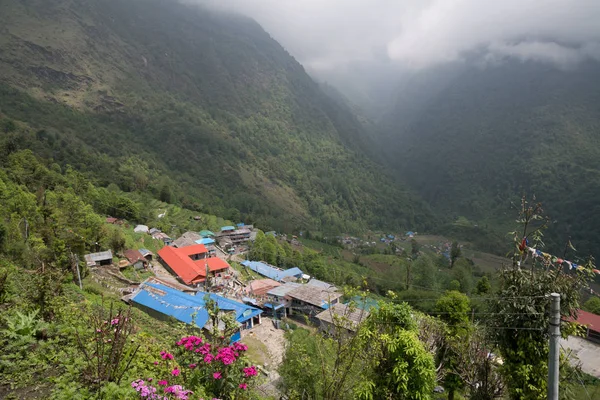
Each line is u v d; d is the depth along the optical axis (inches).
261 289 1617.9
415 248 4446.4
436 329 625.6
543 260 454.9
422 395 348.5
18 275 488.1
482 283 1503.4
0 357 252.5
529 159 7834.6
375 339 371.2
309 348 460.1
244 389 280.7
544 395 415.5
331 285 1935.3
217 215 3796.8
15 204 1320.1
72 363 259.6
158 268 1774.1
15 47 5812.0
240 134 7746.1
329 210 6412.4
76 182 2353.6
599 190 5172.2
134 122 6195.9
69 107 5452.8
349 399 350.9
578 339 1331.2
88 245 1496.1
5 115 3927.2
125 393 229.0
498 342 459.5
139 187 3481.8
